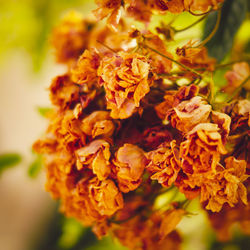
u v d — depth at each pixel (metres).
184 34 0.46
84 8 0.75
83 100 0.42
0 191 1.01
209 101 0.39
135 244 0.46
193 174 0.38
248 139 0.40
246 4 0.45
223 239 0.50
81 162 0.41
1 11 0.77
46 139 0.44
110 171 0.40
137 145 0.41
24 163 0.54
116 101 0.39
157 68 0.41
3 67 0.94
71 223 0.58
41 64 0.75
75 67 0.43
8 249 0.97
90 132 0.41
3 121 1.07
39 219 1.00
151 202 0.45
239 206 0.45
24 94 1.09
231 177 0.39
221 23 0.45
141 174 0.40
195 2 0.41
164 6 0.42
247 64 0.44
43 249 0.96
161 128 0.41
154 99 0.41
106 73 0.39
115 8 0.41
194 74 0.41
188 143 0.37
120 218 0.45
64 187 0.44
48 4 0.76
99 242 0.65
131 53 0.40
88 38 0.52
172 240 0.48
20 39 0.76
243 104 0.40
